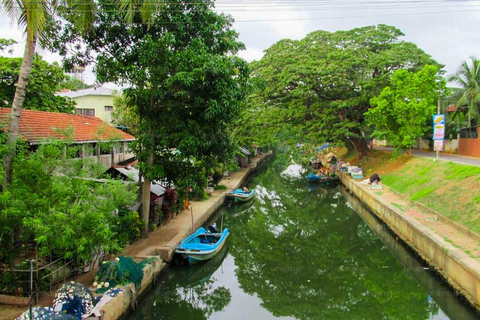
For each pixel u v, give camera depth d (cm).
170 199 1744
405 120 2264
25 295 846
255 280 1319
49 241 824
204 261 1334
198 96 1191
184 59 1148
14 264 907
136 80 1208
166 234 1458
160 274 1196
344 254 1576
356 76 2609
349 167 3031
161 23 1209
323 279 1309
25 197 816
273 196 2973
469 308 917
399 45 2656
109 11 1163
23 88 911
